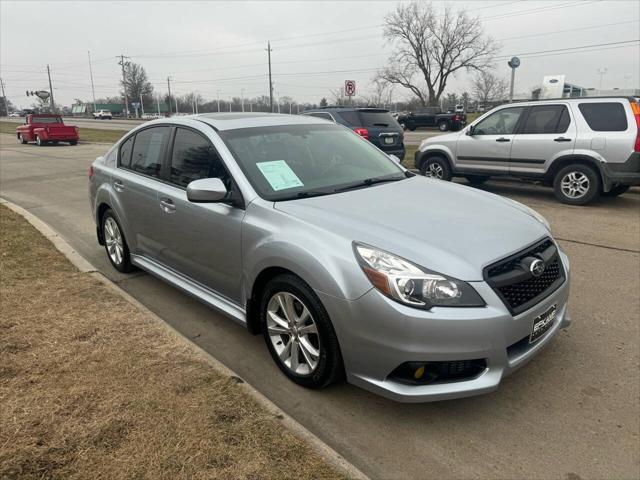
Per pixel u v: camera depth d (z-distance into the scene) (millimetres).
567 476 2416
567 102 8469
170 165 4152
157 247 4344
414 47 64875
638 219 7457
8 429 2590
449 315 2518
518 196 9383
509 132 9148
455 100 74188
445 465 2502
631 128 7805
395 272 2584
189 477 2285
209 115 4285
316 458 2416
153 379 3055
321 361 2922
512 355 2760
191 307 4383
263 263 3129
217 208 3514
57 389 2945
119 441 2510
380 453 2592
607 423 2789
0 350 3383
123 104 104750
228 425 2637
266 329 3322
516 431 2740
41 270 4996
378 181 3912
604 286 4766
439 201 3463
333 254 2770
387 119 11812
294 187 3504
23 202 9555
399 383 2652
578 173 8352
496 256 2752
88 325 3771
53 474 2297
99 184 5223
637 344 3637
